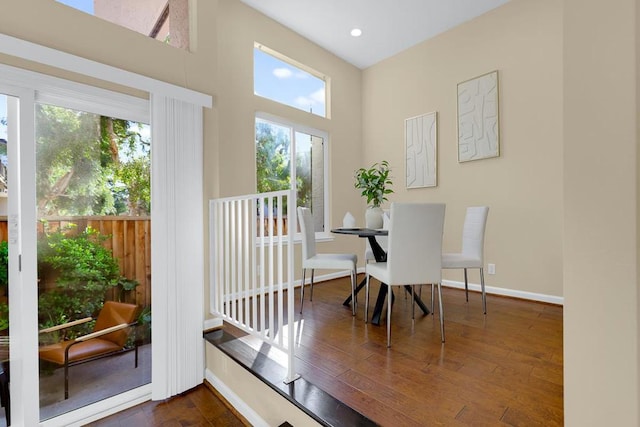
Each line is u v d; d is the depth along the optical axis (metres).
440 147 3.78
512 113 3.22
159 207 2.04
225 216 2.27
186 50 2.31
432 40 3.87
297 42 3.81
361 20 3.55
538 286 3.07
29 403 1.70
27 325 1.70
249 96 3.36
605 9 0.83
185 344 2.14
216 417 1.88
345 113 4.47
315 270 4.04
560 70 2.94
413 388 1.53
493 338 2.14
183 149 2.18
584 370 0.86
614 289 0.81
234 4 3.22
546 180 3.02
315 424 1.38
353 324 2.45
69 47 1.77
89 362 1.96
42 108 1.80
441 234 2.13
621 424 0.80
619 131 0.80
